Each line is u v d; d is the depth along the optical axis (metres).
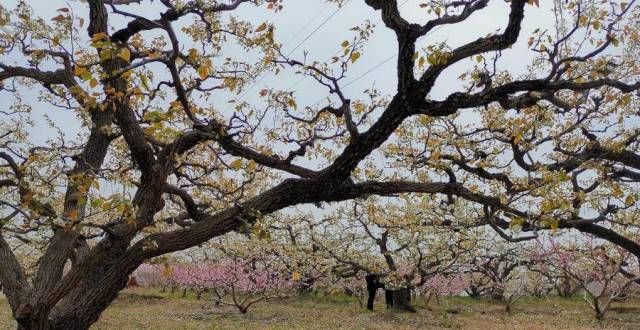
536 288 34.75
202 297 31.66
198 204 11.06
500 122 12.66
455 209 15.98
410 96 7.27
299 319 21.72
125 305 25.91
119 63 7.04
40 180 7.70
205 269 28.61
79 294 7.83
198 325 19.50
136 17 7.04
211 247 27.58
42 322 7.34
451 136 13.20
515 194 9.29
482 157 12.64
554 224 8.07
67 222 6.77
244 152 8.48
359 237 27.25
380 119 7.58
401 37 6.96
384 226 18.12
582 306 28.91
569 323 21.72
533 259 26.59
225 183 11.62
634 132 12.92
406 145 15.02
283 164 8.55
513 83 7.72
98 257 7.22
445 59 6.66
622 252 22.30
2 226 7.23
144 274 37.75
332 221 27.66
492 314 24.94
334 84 7.79
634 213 11.95
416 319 22.27
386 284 23.77
